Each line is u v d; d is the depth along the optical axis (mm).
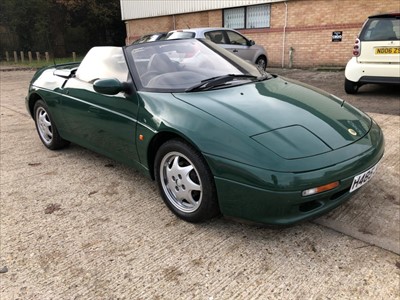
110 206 3076
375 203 2977
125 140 3121
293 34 13148
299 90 3137
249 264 2303
